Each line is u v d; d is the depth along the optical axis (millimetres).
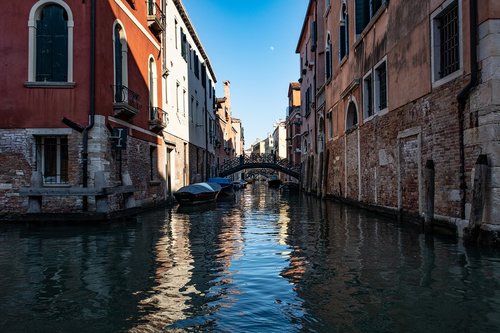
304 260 6727
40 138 11336
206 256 7184
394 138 11203
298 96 45062
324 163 22078
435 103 8648
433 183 8719
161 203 16875
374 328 3861
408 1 10062
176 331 3895
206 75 30375
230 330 3887
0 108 11125
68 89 11070
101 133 11156
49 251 7621
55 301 4801
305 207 17438
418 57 9508
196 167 25516
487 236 6781
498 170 6684
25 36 11164
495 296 4645
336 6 18891
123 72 13016
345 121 17219
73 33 11086
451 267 5863
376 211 12867
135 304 4664
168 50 18250
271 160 37469
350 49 16109
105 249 7812
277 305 4551
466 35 7395
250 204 19891
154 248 7922
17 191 11109
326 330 3844
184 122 21578
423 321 3996
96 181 10961
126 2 13156
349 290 5016
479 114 7016
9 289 5277
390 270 5863
